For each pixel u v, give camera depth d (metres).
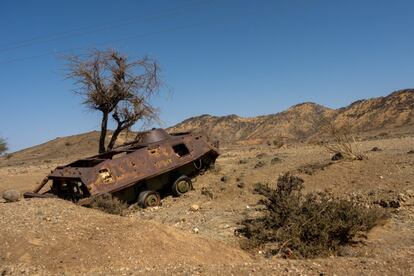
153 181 17.48
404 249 8.97
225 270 7.77
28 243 9.43
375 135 51.25
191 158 18.61
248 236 11.32
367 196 13.26
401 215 11.68
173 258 9.26
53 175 17.02
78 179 15.90
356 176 15.46
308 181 15.97
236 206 14.80
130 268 8.41
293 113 106.38
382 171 15.41
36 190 17.05
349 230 10.15
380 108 87.81
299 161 19.98
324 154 22.45
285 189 12.20
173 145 18.44
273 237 10.91
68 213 11.80
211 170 20.19
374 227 10.95
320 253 9.65
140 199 16.59
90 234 10.03
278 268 7.80
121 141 43.69
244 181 17.58
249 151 37.78
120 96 23.70
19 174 31.20
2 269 8.30
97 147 65.81
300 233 10.37
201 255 9.66
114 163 16.39
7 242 9.52
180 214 14.73
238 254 10.04
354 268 7.67
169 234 10.28
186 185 18.03
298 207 11.22
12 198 15.43
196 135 19.59
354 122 85.56
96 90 23.45
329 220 10.34
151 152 17.58
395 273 7.34
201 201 16.39
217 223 12.79
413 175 14.35
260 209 13.27
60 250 9.23
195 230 12.23
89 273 8.09
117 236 9.91
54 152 68.19
